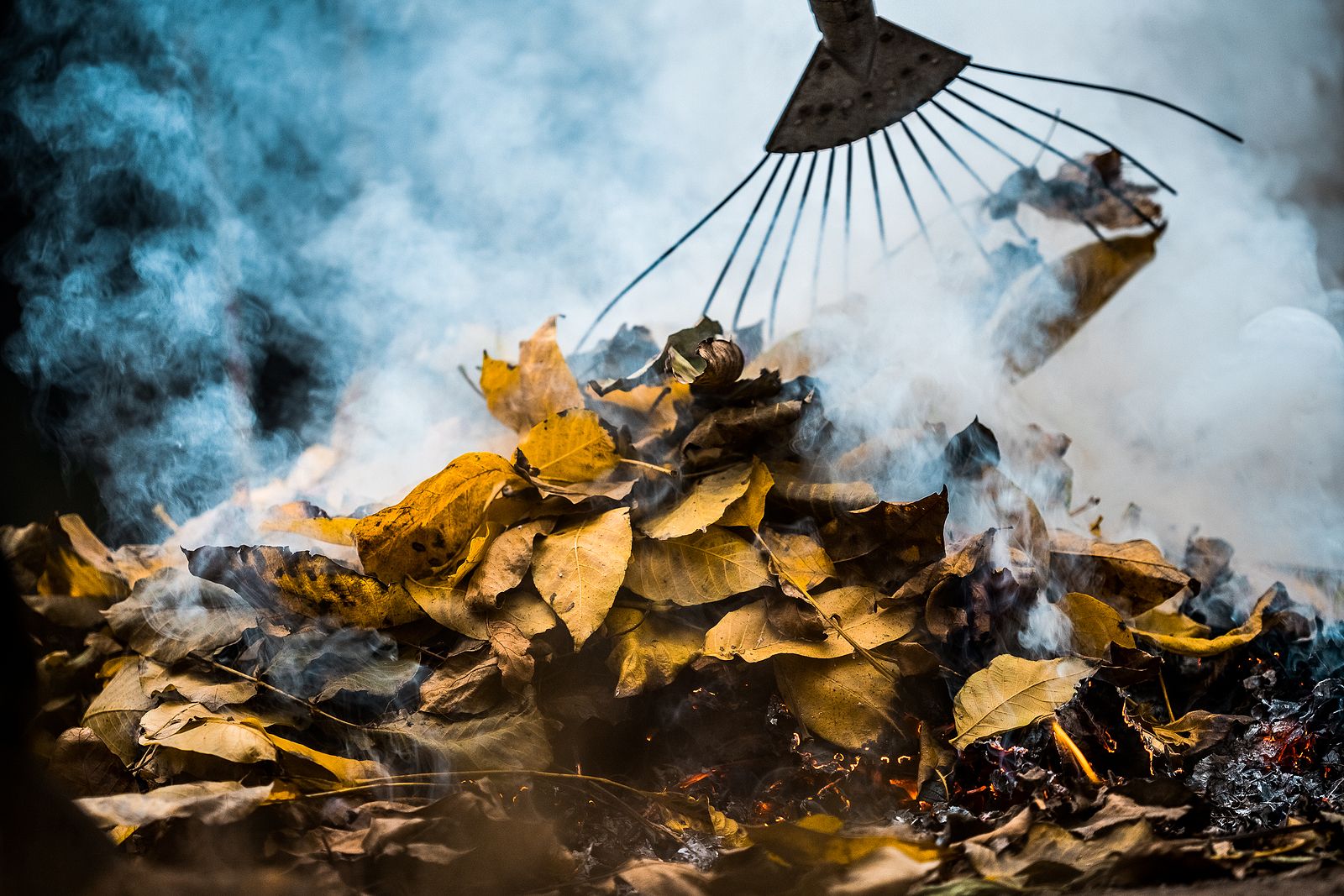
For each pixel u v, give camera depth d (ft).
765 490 4.97
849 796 4.76
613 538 4.89
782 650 4.80
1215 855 4.38
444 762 4.70
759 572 4.89
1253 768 4.76
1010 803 4.65
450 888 4.50
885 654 4.84
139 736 4.79
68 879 4.25
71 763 4.81
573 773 4.78
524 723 4.75
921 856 4.37
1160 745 4.75
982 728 4.72
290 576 4.89
